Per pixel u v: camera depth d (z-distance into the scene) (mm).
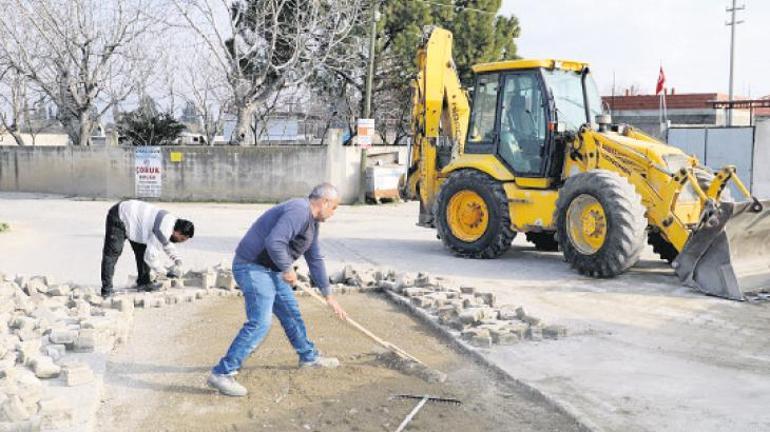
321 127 37438
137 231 8938
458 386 6188
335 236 15820
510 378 6305
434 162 13836
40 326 7316
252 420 5414
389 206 23125
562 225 11078
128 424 5309
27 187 27281
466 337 7402
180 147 24578
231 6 26031
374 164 24234
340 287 9773
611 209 10375
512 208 12266
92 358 6609
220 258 12453
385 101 32562
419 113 14125
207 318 8297
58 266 11602
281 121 39938
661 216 10508
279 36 25828
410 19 29109
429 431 5234
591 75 12758
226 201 24484
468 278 10906
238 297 9406
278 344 7316
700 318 8414
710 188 10133
